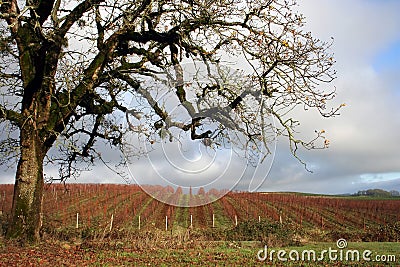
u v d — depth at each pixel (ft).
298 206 113.60
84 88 39.27
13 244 35.27
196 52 37.04
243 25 36.35
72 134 43.96
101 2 38.73
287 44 33.53
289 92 33.58
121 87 40.01
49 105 39.17
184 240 49.24
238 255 38.91
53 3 39.45
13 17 35.22
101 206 93.30
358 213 106.93
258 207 104.58
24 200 36.96
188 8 36.35
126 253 38.06
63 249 36.68
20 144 37.83
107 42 39.68
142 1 37.01
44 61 36.94
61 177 45.75
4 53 38.83
